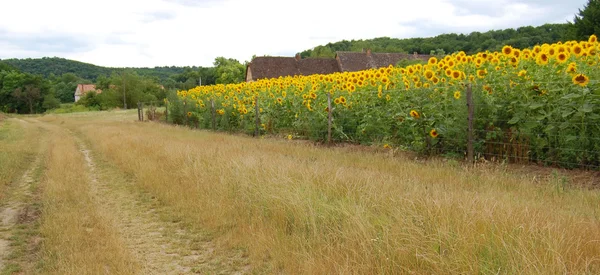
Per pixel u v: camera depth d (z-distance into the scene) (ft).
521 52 30.94
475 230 13.34
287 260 14.38
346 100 40.73
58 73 581.94
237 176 23.15
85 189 26.00
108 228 18.35
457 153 29.86
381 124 36.63
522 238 12.51
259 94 58.54
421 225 14.30
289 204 18.01
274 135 51.52
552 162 25.68
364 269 12.78
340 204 16.97
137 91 303.27
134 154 36.14
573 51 27.30
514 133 27.09
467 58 34.68
